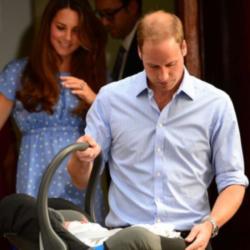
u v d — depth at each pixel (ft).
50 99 37.47
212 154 29.55
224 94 29.50
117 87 30.19
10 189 45.19
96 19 38.93
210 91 29.43
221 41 43.37
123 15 42.52
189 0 41.88
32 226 23.71
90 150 26.25
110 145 30.48
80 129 38.24
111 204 30.17
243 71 43.62
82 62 38.99
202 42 42.42
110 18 42.65
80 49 38.88
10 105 38.63
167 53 26.61
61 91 37.93
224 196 28.53
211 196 42.04
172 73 27.20
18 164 38.65
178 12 42.34
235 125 29.22
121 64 42.75
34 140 37.99
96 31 38.91
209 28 43.14
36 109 37.73
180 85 29.12
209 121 29.14
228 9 43.21
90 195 26.86
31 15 47.98
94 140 27.94
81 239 23.73
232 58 43.60
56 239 22.21
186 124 29.09
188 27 41.93
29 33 47.85
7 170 45.19
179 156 29.04
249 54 43.42
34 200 24.23
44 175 22.77
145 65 27.30
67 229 23.48
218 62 43.50
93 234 23.93
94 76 39.09
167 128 29.14
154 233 23.38
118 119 29.73
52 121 37.86
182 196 29.01
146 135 29.25
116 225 29.81
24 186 37.86
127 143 29.58
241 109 43.93
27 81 37.96
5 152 45.03
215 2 43.01
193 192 29.12
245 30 43.39
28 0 48.29
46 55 37.91
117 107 29.84
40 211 22.34
